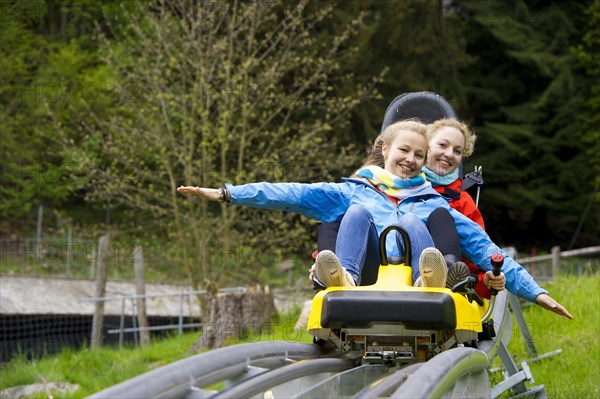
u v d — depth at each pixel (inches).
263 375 173.0
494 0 1433.3
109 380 505.0
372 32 1080.2
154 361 567.2
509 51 1389.0
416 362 201.0
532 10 1491.1
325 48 1055.0
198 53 711.1
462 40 1262.3
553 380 341.7
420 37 1155.3
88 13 1107.3
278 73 738.8
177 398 164.9
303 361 188.7
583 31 1494.8
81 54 1064.8
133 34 976.9
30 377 529.3
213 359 175.8
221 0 725.9
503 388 298.8
